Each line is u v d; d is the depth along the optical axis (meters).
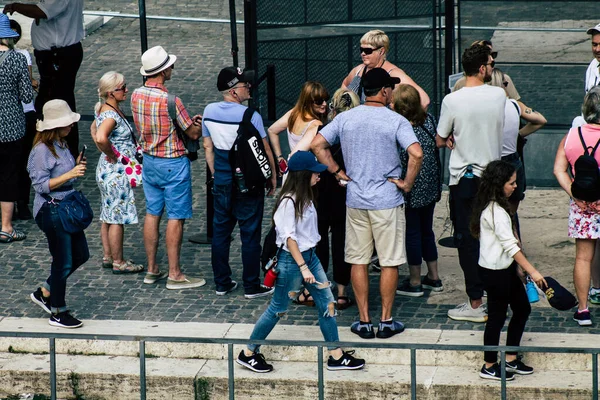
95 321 23.44
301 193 20.64
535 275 19.78
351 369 21.44
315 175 20.81
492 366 20.83
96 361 22.23
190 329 22.86
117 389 21.77
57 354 22.64
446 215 29.98
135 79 42.28
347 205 22.12
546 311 23.45
